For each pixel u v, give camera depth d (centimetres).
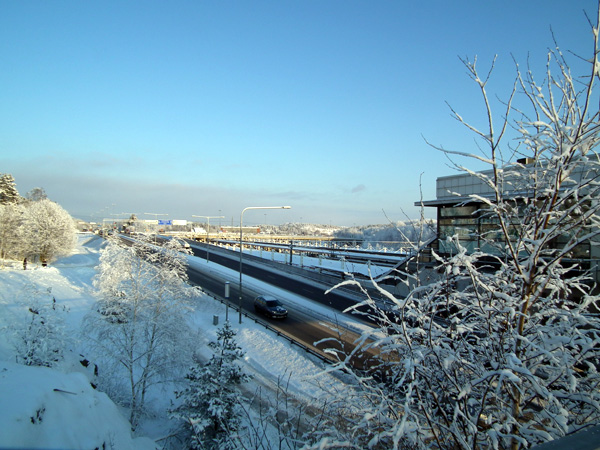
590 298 371
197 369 1177
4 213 4497
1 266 3912
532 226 386
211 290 3316
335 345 1934
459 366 373
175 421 1293
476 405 374
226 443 926
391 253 5078
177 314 1594
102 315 1495
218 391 1099
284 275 4284
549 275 335
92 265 5031
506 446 353
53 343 1230
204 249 6950
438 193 2302
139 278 1554
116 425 807
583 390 377
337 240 10712
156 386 1585
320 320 2459
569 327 368
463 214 2125
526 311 352
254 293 3291
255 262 5338
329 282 3706
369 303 405
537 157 378
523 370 264
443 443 356
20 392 586
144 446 903
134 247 1650
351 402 425
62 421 611
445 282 350
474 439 298
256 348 1923
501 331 375
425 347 351
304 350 1894
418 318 354
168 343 1498
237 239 12175
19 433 504
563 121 361
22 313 1446
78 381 799
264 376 1588
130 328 1441
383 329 404
